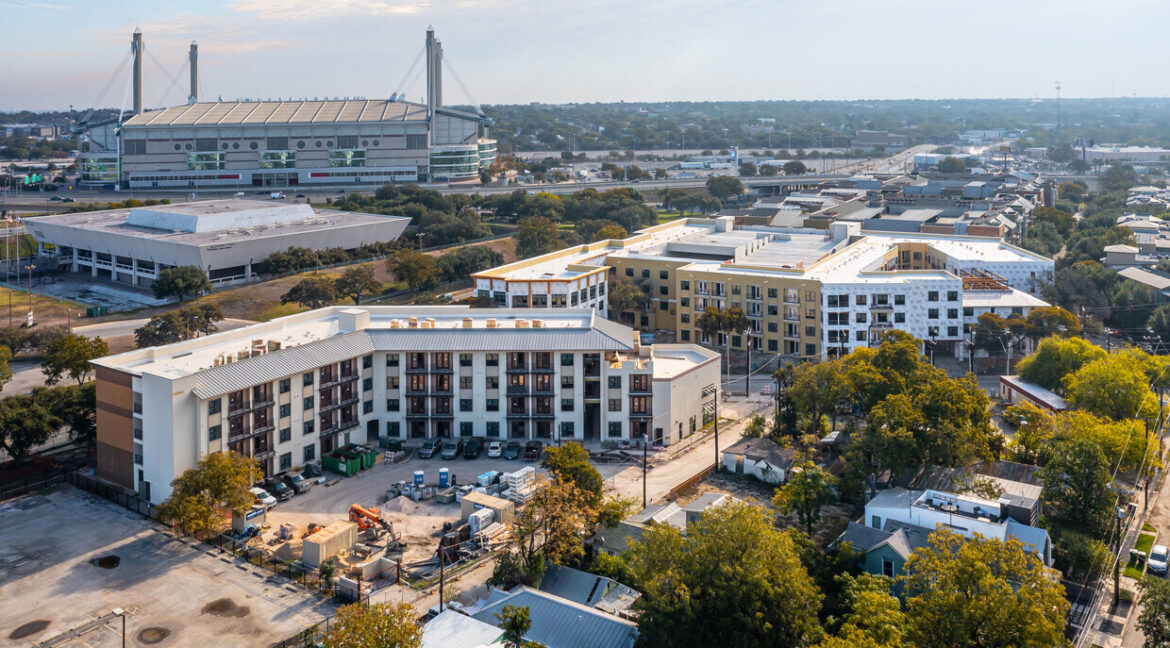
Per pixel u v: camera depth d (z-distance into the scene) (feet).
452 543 496.23
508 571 440.86
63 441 638.53
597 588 433.48
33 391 623.36
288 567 474.90
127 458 554.87
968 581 358.84
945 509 477.77
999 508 467.52
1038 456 569.64
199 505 491.31
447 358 644.27
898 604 376.07
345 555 483.51
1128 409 627.05
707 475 598.75
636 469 603.67
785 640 381.60
